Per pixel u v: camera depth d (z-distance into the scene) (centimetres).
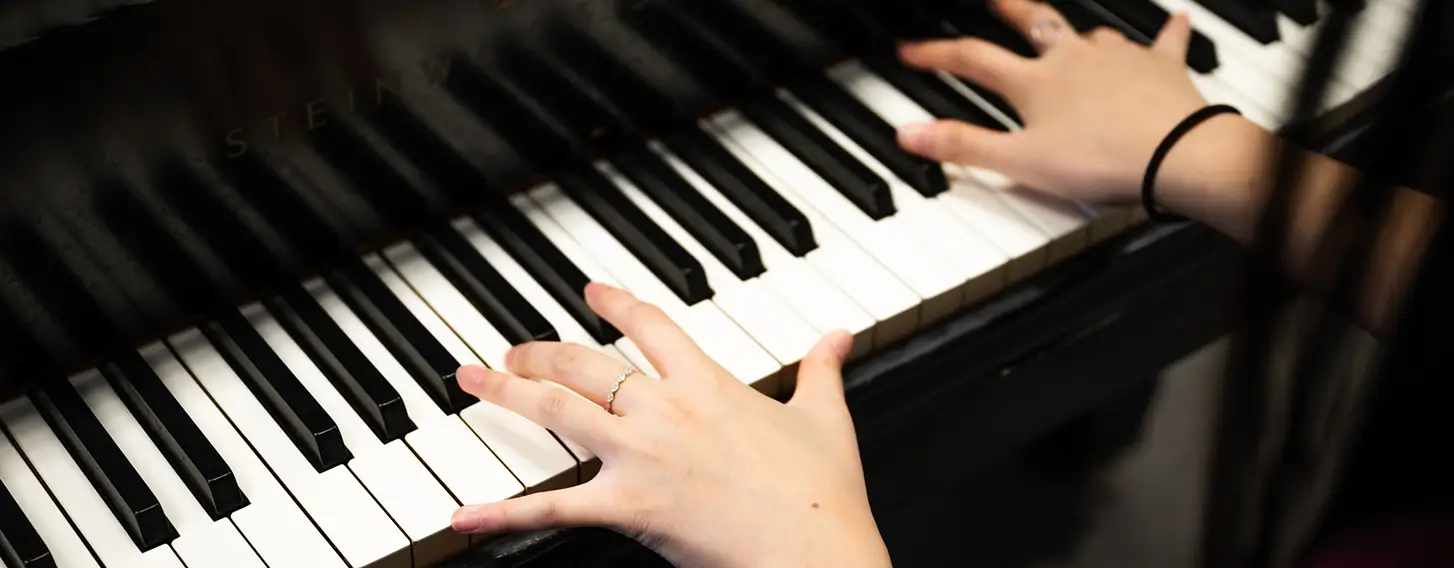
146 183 116
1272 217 113
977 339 127
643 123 130
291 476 117
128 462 117
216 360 121
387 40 119
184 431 117
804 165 131
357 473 118
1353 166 116
